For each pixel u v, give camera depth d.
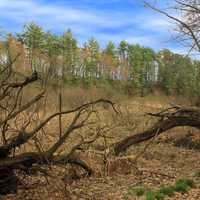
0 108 11.93
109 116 20.39
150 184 12.45
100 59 63.03
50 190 11.46
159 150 18.66
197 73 23.34
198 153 18.27
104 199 10.84
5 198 10.77
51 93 14.20
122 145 16.89
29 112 14.06
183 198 10.82
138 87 41.66
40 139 14.30
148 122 21.77
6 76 11.30
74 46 52.31
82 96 21.81
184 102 23.75
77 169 13.50
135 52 70.25
